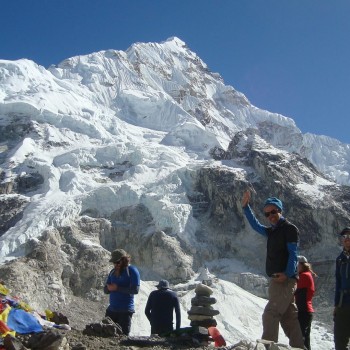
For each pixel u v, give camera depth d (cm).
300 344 1212
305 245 7644
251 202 8094
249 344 1169
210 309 1662
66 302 5775
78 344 1244
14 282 5503
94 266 6406
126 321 1541
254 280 6831
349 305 1354
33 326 1312
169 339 1410
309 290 1489
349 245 1377
